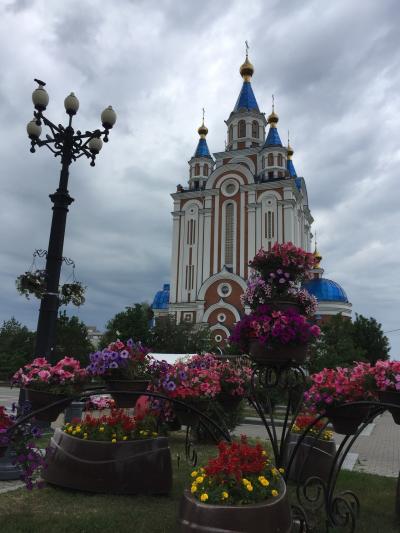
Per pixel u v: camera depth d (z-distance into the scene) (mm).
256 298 6191
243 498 4227
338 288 46875
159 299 56406
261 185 46062
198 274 46906
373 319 44406
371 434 17328
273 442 6418
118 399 6148
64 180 11844
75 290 11602
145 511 6016
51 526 5352
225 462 4516
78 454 6789
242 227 46219
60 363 6000
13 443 5285
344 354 33188
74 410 12156
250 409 23656
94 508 6078
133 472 6707
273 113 50375
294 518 5336
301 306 6148
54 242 11445
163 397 6293
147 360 6535
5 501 6258
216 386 7500
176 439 12633
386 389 5211
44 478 7020
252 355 6012
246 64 54625
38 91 11461
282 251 6199
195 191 49156
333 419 5746
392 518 6375
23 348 45062
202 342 38750
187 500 4266
